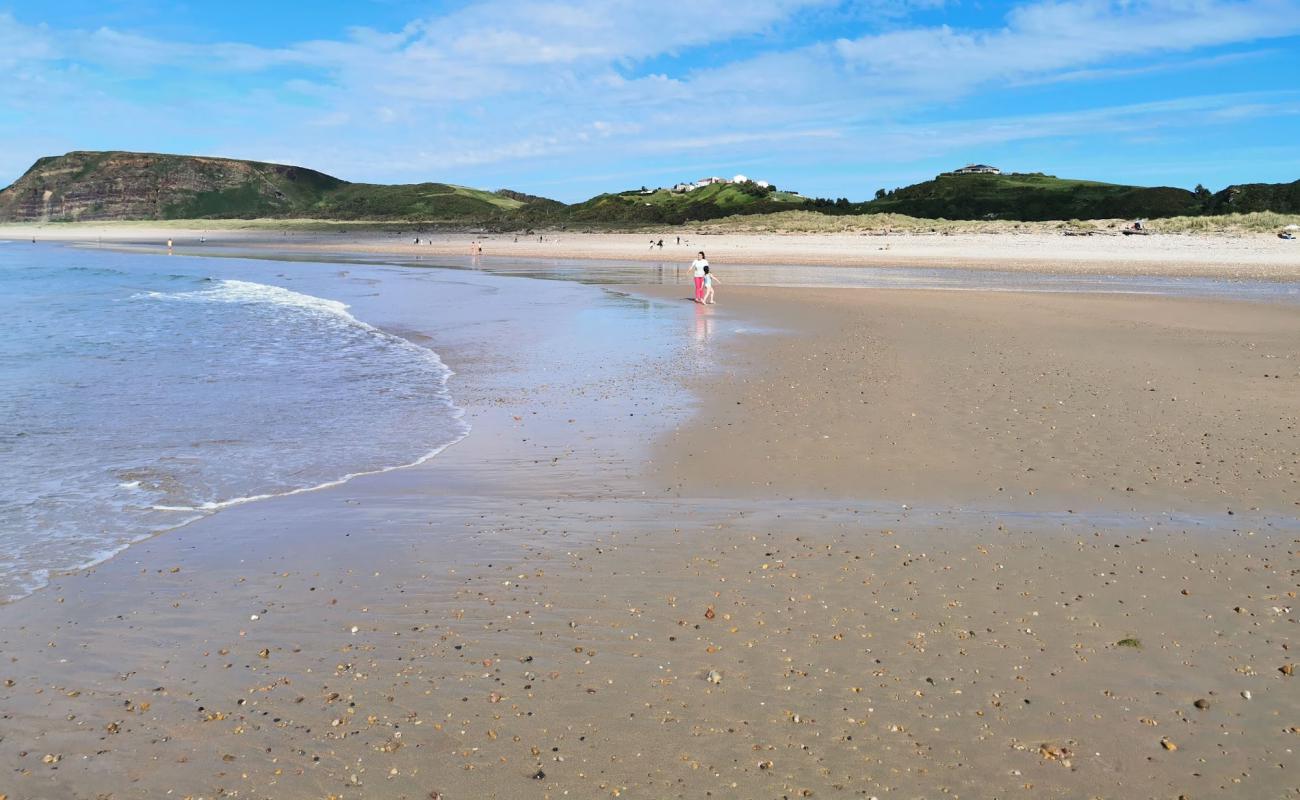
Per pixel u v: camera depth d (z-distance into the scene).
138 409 12.65
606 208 109.69
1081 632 5.48
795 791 3.98
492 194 198.88
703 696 4.78
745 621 5.69
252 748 4.38
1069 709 4.61
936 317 22.41
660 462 9.77
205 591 6.37
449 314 25.09
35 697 4.91
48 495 8.71
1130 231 60.03
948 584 6.25
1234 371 14.54
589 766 4.18
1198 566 6.53
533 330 21.34
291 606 6.07
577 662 5.19
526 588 6.30
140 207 194.62
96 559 7.05
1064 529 7.38
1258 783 4.00
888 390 13.34
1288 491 8.34
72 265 54.84
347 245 87.19
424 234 108.88
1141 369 14.83
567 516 7.97
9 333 20.70
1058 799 3.92
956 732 4.41
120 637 5.64
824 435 10.75
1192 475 8.91
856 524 7.59
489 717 4.61
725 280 37.31
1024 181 111.44
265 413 12.45
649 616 5.80
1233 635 5.41
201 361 16.89
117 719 4.67
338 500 8.56
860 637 5.45
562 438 10.92
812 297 28.41
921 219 81.56
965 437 10.55
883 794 3.95
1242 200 80.62
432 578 6.54
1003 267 42.38
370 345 19.08
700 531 7.47
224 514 8.16
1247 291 28.91
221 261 60.34
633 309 25.95
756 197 113.94
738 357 16.77
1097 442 10.24
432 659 5.26
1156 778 4.06
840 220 83.25
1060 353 16.58
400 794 4.00
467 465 9.78
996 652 5.23
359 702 4.78
